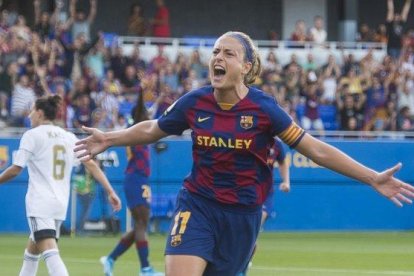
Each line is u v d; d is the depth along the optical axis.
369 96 39.47
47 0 47.03
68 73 37.91
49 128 14.96
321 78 40.88
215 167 10.41
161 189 33.38
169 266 10.28
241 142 10.33
